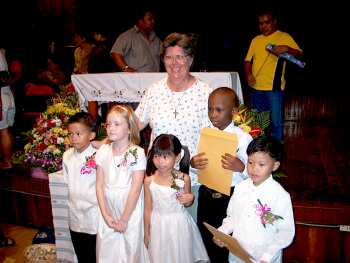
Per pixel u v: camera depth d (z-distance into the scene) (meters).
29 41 8.03
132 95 3.70
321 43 7.52
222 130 2.01
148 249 2.17
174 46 1.99
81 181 2.37
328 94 6.43
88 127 2.36
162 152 1.95
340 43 7.43
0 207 3.63
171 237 2.05
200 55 7.60
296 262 2.78
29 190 3.42
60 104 3.38
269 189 1.77
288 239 1.75
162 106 2.16
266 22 3.88
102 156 2.22
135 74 3.65
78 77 3.89
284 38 3.89
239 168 1.90
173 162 1.99
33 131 3.37
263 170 1.73
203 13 8.02
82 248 2.46
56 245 2.79
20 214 3.55
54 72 7.08
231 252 1.85
